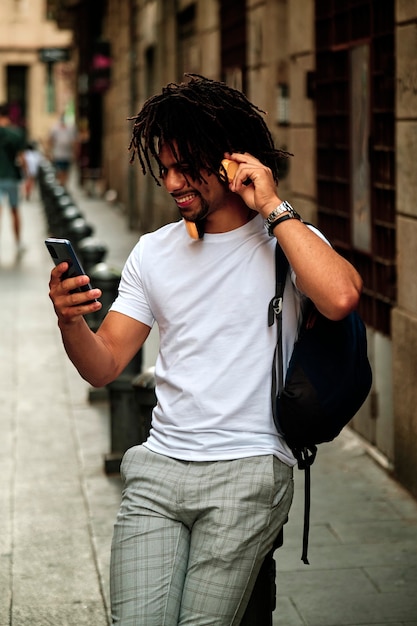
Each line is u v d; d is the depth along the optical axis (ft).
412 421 19.21
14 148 55.01
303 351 9.42
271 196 9.26
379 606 15.11
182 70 53.11
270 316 9.47
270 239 9.66
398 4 19.24
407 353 19.24
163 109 9.32
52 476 21.12
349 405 9.39
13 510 19.20
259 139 9.67
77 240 45.32
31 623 14.66
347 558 16.80
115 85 89.81
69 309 9.30
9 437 23.86
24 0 196.85
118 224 72.49
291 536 17.76
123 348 10.07
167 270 9.75
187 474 9.46
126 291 10.11
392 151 20.65
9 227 70.38
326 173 25.66
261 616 10.15
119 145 86.58
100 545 17.52
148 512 9.52
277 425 9.48
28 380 29.22
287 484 9.63
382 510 18.90
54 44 198.18
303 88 27.40
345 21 23.62
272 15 31.81
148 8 64.85
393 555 16.92
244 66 36.47
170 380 9.69
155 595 9.16
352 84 23.02
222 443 9.43
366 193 22.25
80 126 116.98
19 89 198.80
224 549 9.17
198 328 9.58
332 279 8.93
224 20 40.37
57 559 16.94
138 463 9.80
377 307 21.76
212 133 9.32
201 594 9.15
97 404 26.73
